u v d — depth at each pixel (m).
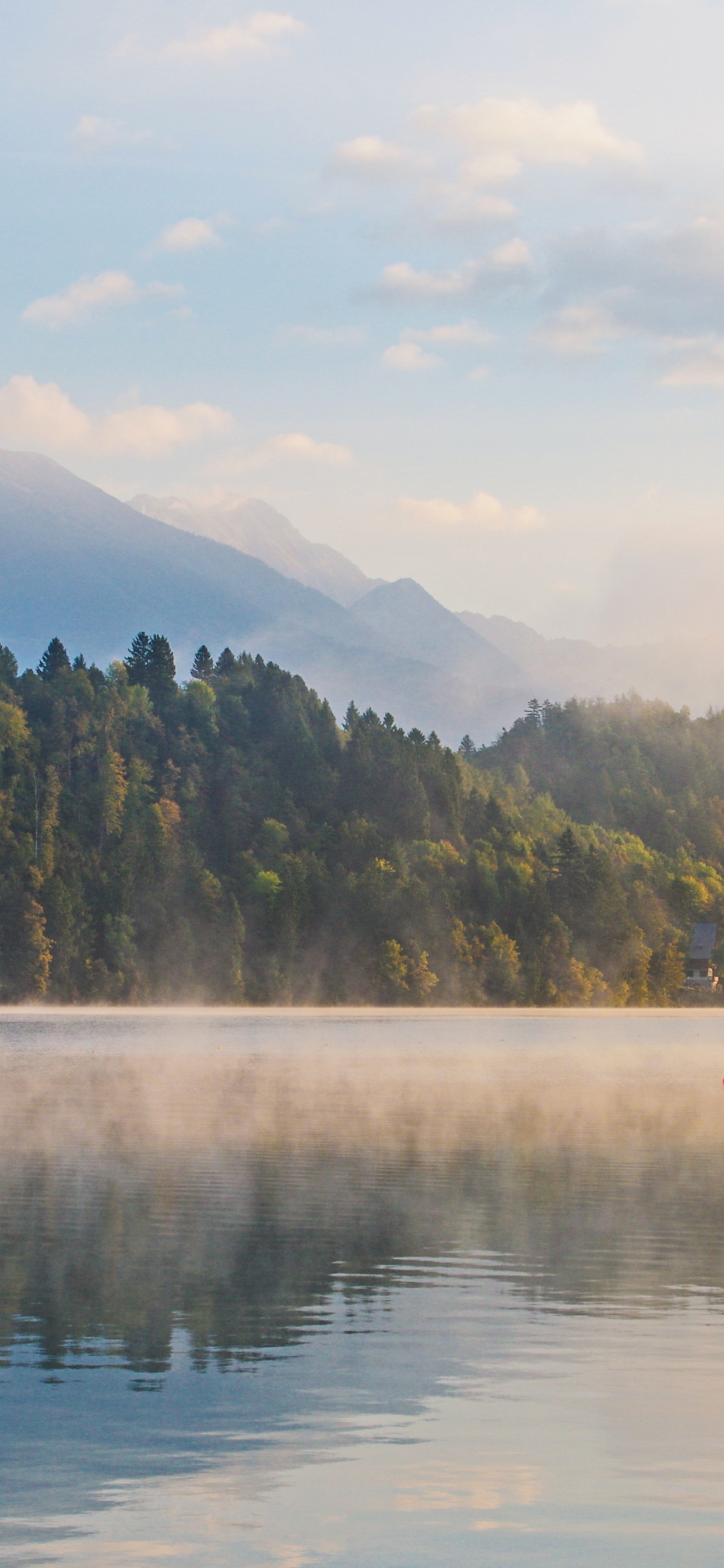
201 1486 27.09
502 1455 28.73
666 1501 26.59
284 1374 33.75
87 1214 53.34
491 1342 36.53
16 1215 52.88
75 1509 26.03
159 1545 24.58
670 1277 44.03
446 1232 51.00
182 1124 85.75
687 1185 62.81
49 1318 38.47
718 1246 48.88
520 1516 25.86
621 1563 24.09
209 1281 42.72
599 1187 61.91
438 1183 62.53
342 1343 36.38
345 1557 24.25
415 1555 24.34
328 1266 45.00
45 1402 31.58
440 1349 35.91
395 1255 46.88
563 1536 25.05
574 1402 31.92
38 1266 44.28
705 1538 25.03
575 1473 27.88
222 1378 33.38
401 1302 40.56
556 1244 49.00
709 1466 28.27
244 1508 26.12
